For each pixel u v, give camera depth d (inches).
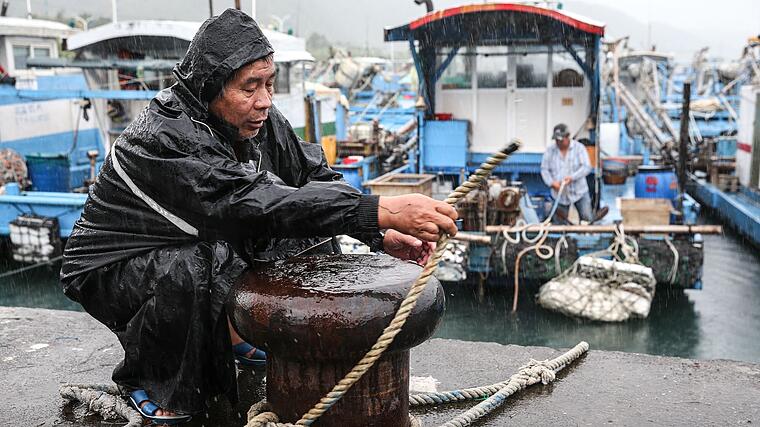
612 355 138.8
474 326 397.4
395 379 93.4
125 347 105.3
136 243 100.5
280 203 89.7
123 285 101.1
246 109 95.0
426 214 85.9
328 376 90.6
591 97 487.5
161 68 500.4
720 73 1079.6
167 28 500.1
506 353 142.0
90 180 533.6
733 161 729.0
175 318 98.6
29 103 571.2
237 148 102.0
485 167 85.1
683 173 470.0
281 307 87.7
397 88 1202.6
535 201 498.3
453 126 496.1
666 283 407.5
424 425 113.0
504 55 496.7
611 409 116.8
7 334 156.8
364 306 86.8
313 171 116.3
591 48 476.4
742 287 470.3
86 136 621.3
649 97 883.4
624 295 393.7
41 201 479.5
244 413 113.6
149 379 105.3
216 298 99.2
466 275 424.2
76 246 105.3
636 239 406.0
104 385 122.1
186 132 93.2
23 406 120.9
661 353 362.6
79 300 107.9
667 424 111.9
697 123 916.0
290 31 810.8
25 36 594.9
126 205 99.6
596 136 473.1
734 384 125.8
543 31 472.4
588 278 401.1
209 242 99.0
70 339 154.0
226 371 102.9
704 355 357.7
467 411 112.7
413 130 745.6
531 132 503.2
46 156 538.6
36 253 480.4
